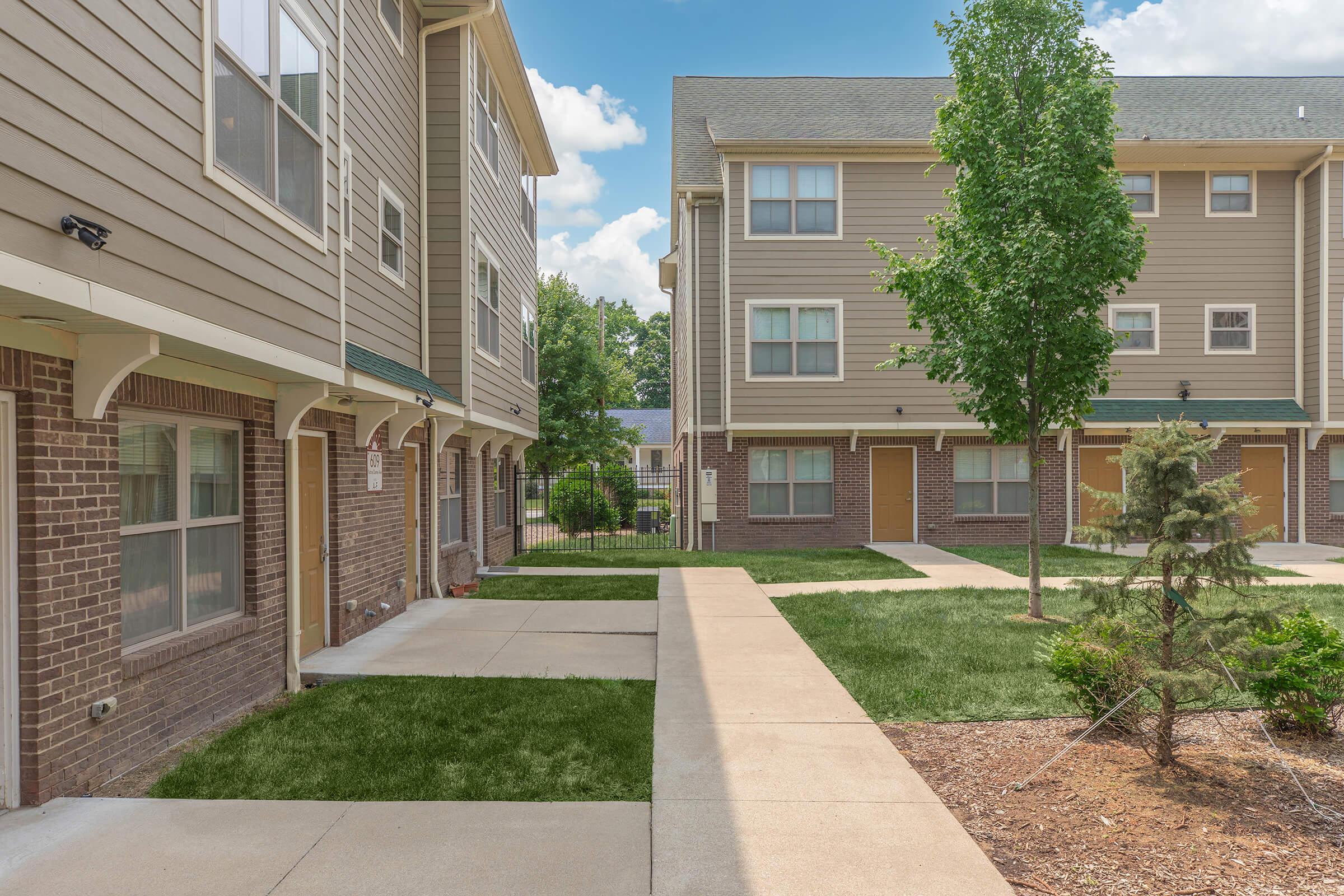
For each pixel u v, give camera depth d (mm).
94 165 3504
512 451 16969
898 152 16250
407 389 7887
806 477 17250
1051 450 17172
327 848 3650
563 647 7801
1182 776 4410
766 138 16234
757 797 4230
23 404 3865
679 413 20797
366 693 6164
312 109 5844
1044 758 4750
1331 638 5164
